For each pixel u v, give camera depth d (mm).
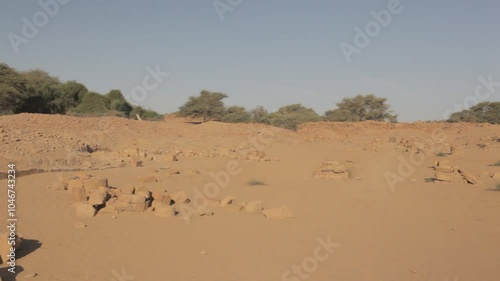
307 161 31297
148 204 12117
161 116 60562
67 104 50500
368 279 7230
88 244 8617
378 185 19031
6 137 22031
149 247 8688
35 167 18984
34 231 9258
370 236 10008
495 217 12164
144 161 26922
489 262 8094
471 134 46719
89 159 23703
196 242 9195
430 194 16438
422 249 8977
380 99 70375
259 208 12508
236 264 7863
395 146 42719
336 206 13773
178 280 6961
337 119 69938
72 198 12422
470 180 19453
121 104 54562
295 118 68812
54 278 6684
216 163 27344
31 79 49844
